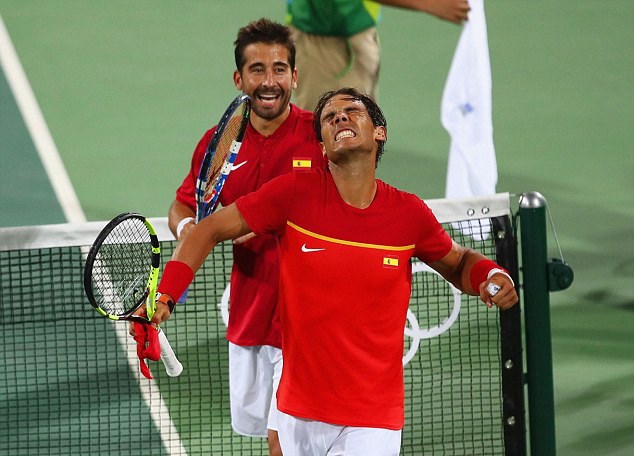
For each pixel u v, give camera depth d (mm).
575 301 34375
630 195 42750
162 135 50500
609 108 52469
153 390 28938
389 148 47719
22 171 46531
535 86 55594
